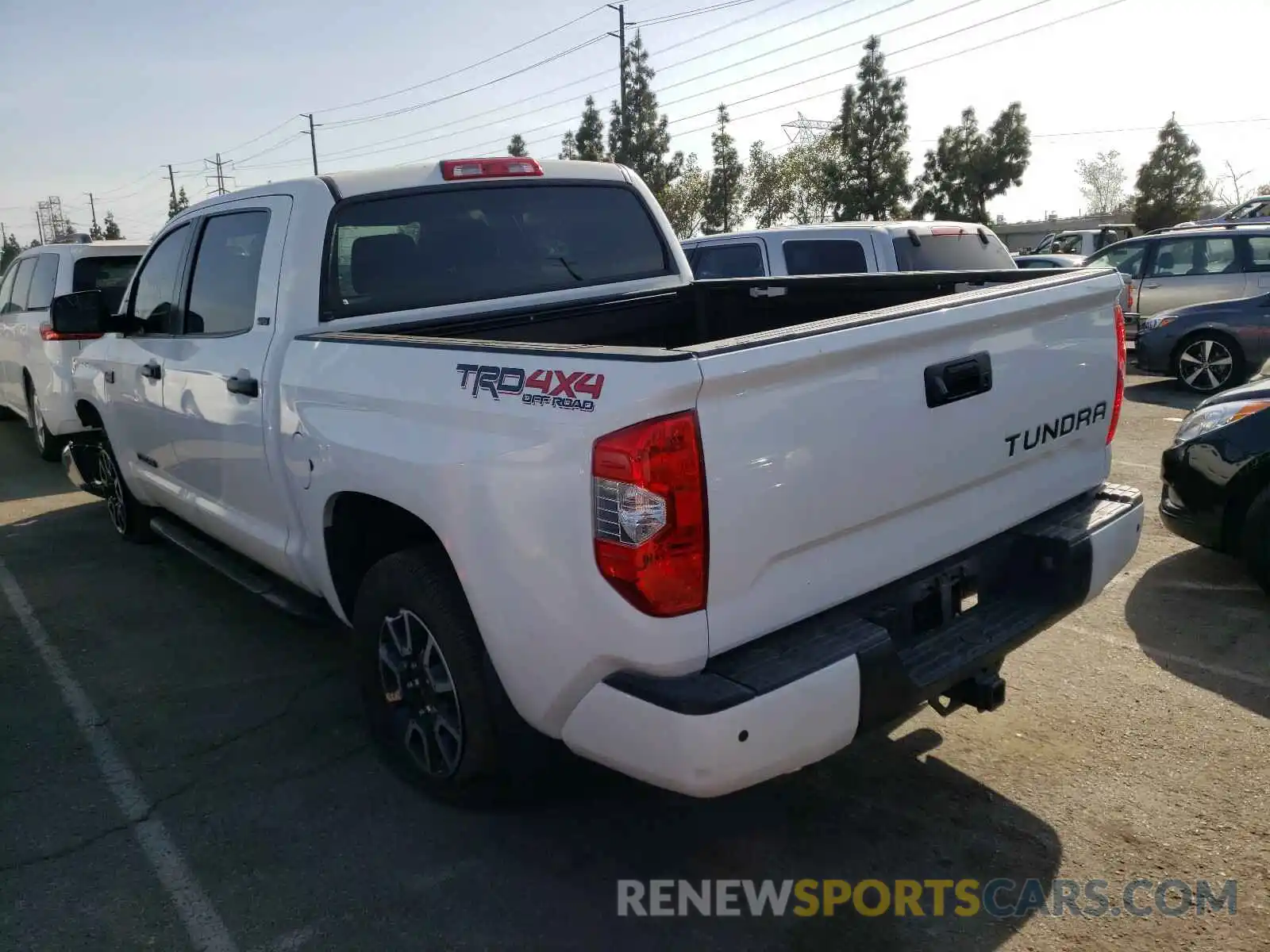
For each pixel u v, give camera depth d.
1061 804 3.14
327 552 3.41
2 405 10.62
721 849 3.00
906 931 2.62
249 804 3.30
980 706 2.85
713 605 2.27
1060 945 2.55
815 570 2.48
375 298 3.76
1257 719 3.61
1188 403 10.26
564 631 2.39
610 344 4.32
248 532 4.02
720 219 48.00
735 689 2.24
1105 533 3.11
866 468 2.50
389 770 3.48
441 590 2.88
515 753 2.84
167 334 4.61
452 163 4.04
